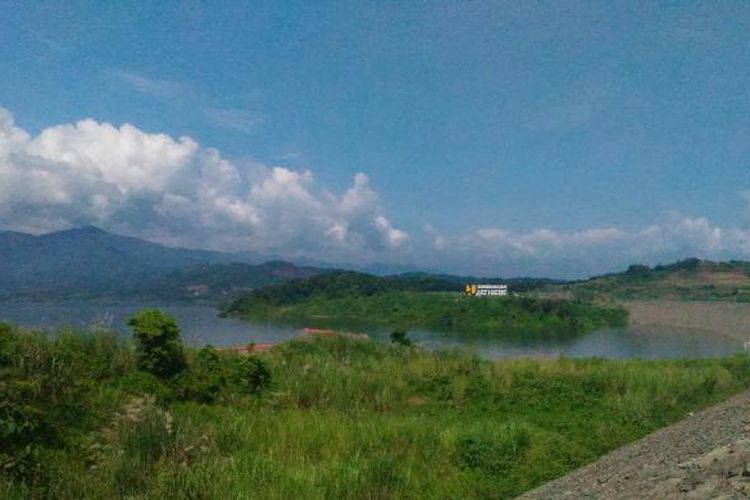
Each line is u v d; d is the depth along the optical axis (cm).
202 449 1000
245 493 862
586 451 1240
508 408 1641
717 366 2294
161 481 870
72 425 1021
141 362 1323
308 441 1118
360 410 1467
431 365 1948
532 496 954
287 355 1967
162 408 1189
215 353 1523
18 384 981
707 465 777
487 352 4422
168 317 1362
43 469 866
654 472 877
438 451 1116
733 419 1264
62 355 1209
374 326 7169
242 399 1377
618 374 1933
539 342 5562
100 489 845
